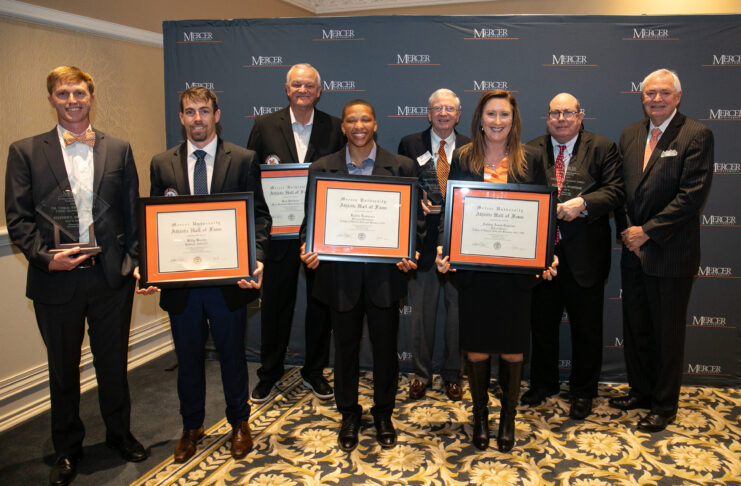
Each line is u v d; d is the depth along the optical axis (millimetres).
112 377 2143
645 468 2139
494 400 2783
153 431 2475
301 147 2752
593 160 2432
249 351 3426
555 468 2139
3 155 2549
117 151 2055
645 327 2588
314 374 2830
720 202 2875
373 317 2170
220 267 1998
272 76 3123
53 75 1891
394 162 2178
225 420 2576
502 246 2072
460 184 2080
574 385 2611
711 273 2928
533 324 2707
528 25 2906
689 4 4227
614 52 2863
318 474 2100
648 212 2389
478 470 2125
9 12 2490
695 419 2570
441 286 2996
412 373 3217
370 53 3037
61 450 2102
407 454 2242
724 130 2828
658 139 2404
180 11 3674
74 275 1966
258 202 2176
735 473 2104
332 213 2092
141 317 3428
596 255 2438
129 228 2105
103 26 3012
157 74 3510
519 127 2146
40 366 2773
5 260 2588
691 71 2816
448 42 2973
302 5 5250
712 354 2979
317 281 2189
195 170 2084
